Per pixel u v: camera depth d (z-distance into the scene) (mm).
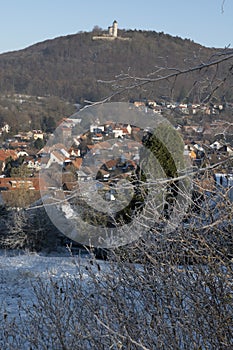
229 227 2977
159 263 3174
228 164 2633
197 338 2975
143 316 3137
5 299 7090
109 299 3209
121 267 3336
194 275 3184
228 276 2918
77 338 3271
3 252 14703
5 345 3947
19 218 14367
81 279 3887
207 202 3014
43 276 8523
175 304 3053
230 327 2973
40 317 3871
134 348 2936
